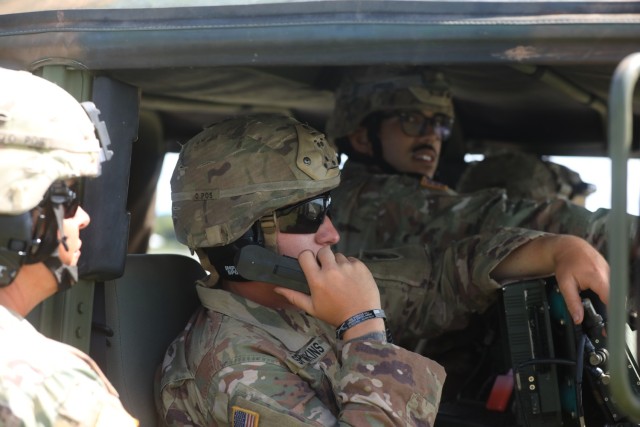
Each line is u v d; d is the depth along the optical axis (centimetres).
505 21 200
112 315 254
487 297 295
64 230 187
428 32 203
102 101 227
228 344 239
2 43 226
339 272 239
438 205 354
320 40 208
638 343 188
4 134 175
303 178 245
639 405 157
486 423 292
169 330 270
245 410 227
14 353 172
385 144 382
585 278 266
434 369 235
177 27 216
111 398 182
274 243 247
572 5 197
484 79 366
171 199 257
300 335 249
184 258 289
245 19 213
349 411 223
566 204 331
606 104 373
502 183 450
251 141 245
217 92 340
